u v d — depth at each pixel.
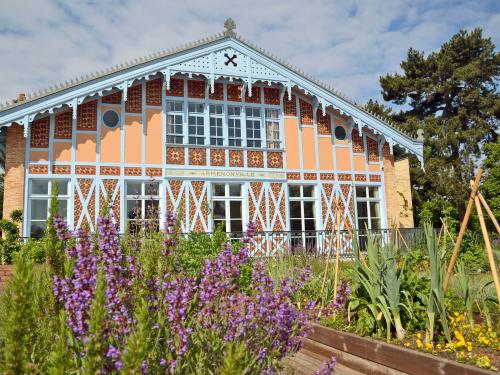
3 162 19.34
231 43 17.80
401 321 5.40
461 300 5.92
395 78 36.94
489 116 34.84
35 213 15.23
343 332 5.55
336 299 5.66
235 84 18.25
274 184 18.12
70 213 15.32
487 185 31.94
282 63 18.48
